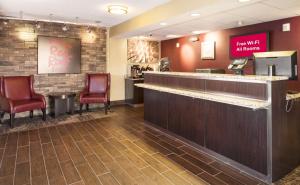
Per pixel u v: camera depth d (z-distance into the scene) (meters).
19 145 3.49
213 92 3.00
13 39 5.16
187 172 2.60
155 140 3.71
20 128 4.42
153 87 4.07
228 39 5.19
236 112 2.66
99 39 6.37
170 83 3.89
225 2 2.98
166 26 4.72
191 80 3.40
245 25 4.74
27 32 5.31
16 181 2.41
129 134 4.05
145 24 4.59
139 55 7.24
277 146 2.38
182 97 3.55
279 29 4.21
